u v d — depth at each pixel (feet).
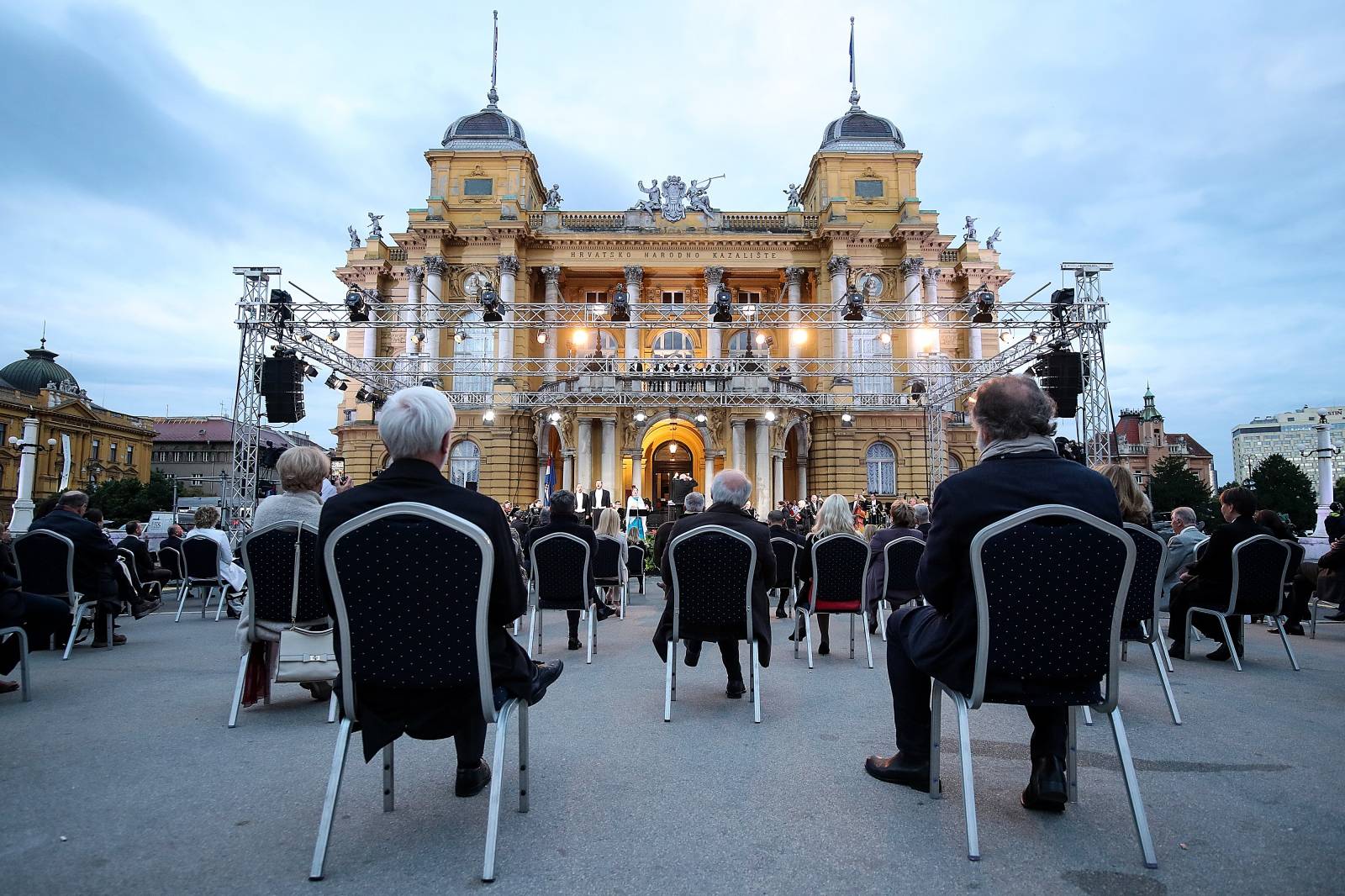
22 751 14.19
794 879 9.04
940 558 10.68
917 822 10.81
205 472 247.50
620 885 8.90
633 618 36.22
